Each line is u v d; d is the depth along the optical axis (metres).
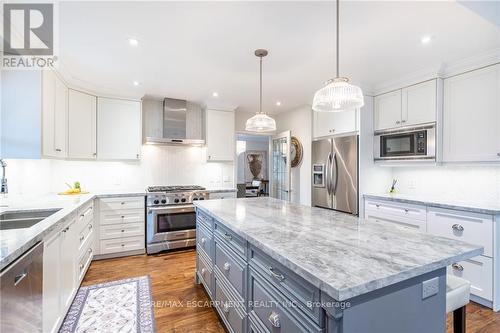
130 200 3.33
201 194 3.74
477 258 2.16
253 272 1.38
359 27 1.87
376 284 0.80
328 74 2.85
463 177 2.77
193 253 3.48
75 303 2.17
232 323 1.65
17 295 1.15
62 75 2.78
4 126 2.16
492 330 1.84
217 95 3.73
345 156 3.39
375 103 3.30
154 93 3.64
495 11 1.68
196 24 1.84
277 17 1.75
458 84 2.53
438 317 1.03
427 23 1.82
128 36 2.01
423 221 2.56
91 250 2.94
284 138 4.75
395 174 3.45
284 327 1.10
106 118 3.41
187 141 3.92
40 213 2.02
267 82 3.13
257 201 2.51
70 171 3.40
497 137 2.27
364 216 3.20
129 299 2.26
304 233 1.34
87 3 1.60
